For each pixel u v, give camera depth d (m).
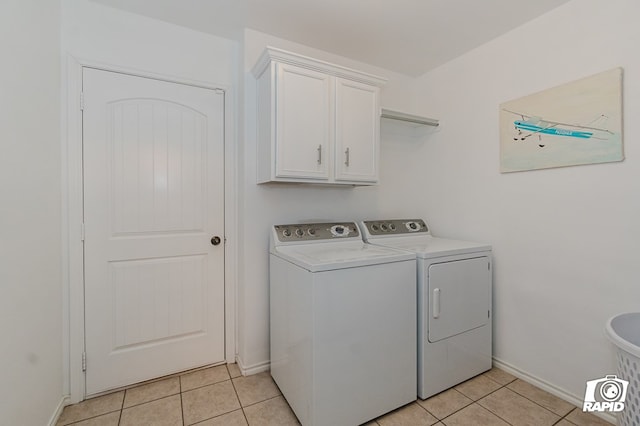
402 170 2.59
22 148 1.18
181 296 1.89
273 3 1.64
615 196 1.44
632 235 1.39
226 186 2.02
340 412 1.40
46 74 1.40
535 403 1.62
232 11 1.71
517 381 1.83
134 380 1.76
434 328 1.68
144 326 1.79
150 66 1.78
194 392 1.71
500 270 1.97
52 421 1.42
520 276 1.86
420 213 2.60
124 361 1.74
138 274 1.77
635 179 1.38
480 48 2.09
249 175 1.90
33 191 1.26
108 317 1.69
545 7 1.66
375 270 1.50
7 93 1.08
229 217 2.03
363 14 1.74
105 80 1.67
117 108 1.70
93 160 1.64
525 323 1.83
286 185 2.03
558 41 1.65
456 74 2.27
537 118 1.75
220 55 1.99
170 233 1.86
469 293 1.83
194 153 1.92
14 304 1.10
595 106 1.50
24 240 1.18
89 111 1.63
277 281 1.77
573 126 1.59
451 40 2.02
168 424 1.46
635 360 1.05
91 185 1.64
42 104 1.36
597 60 1.50
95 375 1.66
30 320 1.22
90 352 1.64
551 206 1.70
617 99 1.42
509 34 1.91
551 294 1.70
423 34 1.95
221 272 2.01
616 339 1.12
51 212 1.44
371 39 2.01
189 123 1.90
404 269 1.60
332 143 1.82
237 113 2.02
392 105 2.53
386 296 1.54
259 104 1.84
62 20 1.56
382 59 2.30
